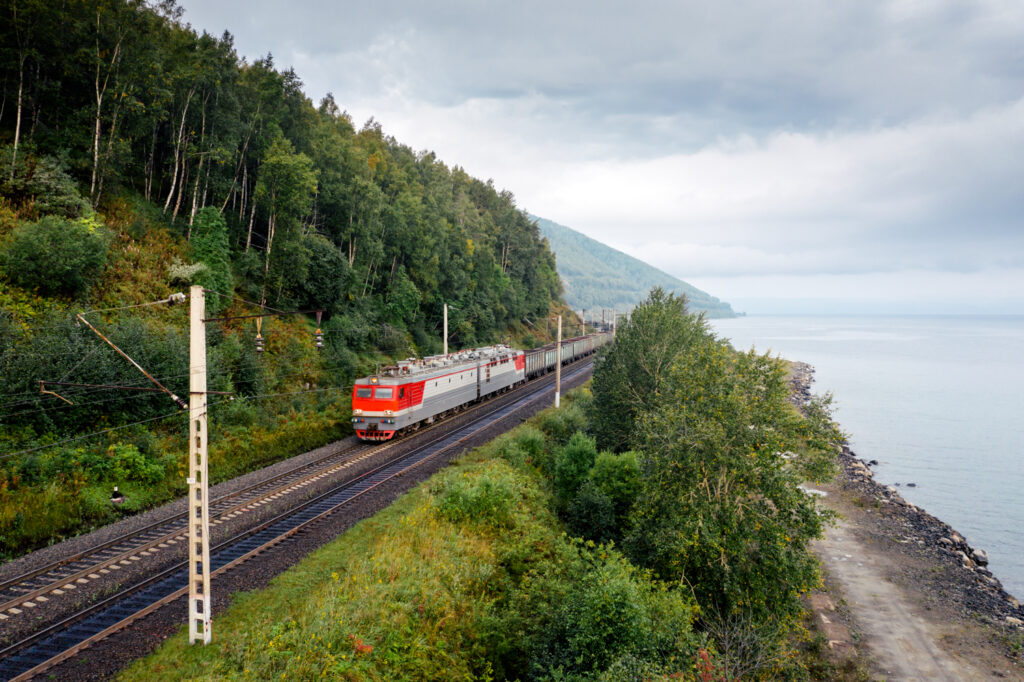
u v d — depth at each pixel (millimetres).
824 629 23781
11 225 30641
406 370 38344
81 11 38562
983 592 28438
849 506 40531
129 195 43812
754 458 19359
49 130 39219
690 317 37562
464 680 15164
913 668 21422
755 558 19625
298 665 12680
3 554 19281
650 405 33125
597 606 15508
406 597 16438
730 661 16500
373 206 63781
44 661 12906
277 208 46938
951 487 48250
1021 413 79125
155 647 13859
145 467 25938
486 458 31422
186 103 45625
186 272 37719
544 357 71562
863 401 87312
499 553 21109
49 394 24922
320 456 32375
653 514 21375
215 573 17609
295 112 59469
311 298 50281
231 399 33094
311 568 18188
